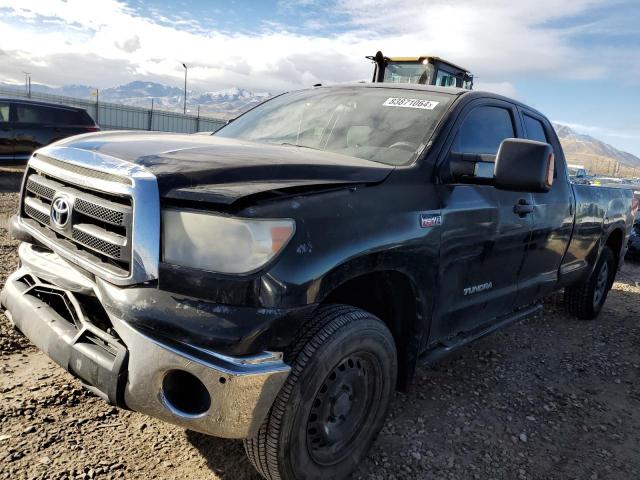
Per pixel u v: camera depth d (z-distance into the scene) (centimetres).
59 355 221
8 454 238
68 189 232
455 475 269
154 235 195
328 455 236
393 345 256
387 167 262
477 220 300
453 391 362
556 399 371
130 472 239
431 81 1248
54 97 3147
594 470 290
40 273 241
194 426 197
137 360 196
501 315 371
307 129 329
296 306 196
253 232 190
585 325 550
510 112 367
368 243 225
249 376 188
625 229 564
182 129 3622
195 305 189
